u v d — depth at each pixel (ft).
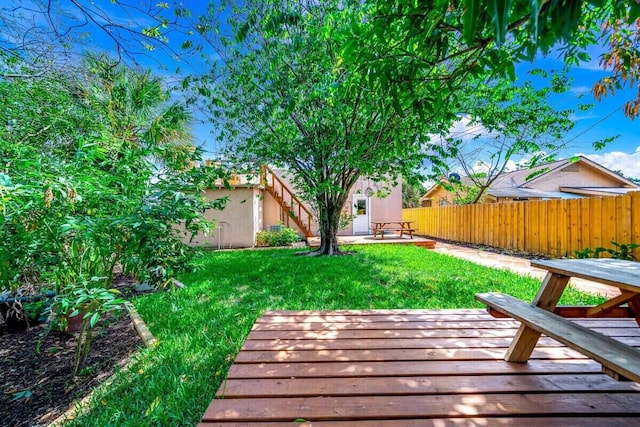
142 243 6.59
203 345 8.08
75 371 7.21
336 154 20.77
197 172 8.11
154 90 13.82
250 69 17.62
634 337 6.88
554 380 5.15
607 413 4.28
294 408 4.47
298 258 22.66
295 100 16.39
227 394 4.84
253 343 6.90
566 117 19.21
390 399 4.68
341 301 11.76
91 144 6.54
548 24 3.99
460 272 16.99
